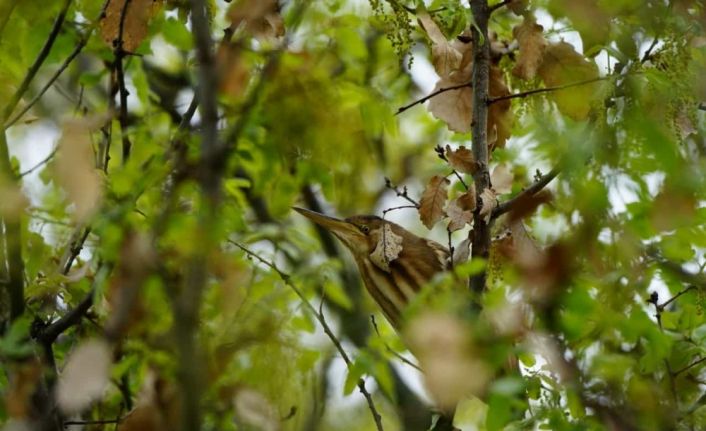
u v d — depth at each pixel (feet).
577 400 31.58
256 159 44.21
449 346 24.50
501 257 34.65
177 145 33.83
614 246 32.30
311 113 44.83
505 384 27.40
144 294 31.99
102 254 30.96
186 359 23.43
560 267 28.58
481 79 35.04
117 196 33.76
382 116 48.06
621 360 31.04
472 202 33.47
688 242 36.63
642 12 34.22
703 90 33.01
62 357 38.65
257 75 42.16
